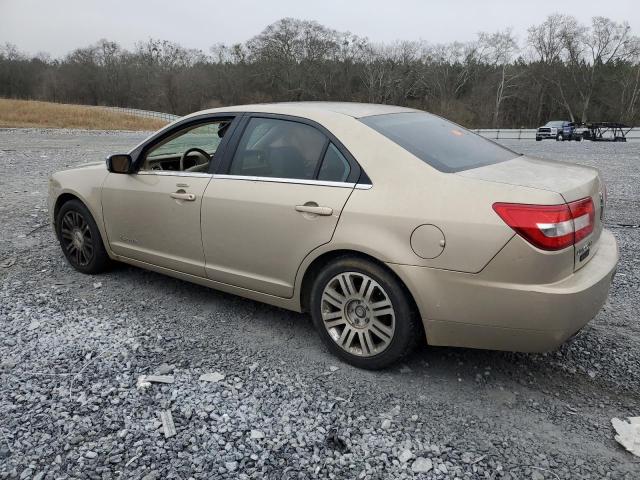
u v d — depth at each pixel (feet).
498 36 273.33
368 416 9.57
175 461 8.31
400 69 294.66
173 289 15.46
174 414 9.48
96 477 7.95
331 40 316.60
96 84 350.84
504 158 11.89
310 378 10.80
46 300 14.51
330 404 9.89
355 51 314.96
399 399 10.11
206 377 10.69
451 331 9.95
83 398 9.87
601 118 256.93
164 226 13.80
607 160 53.52
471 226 9.36
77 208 16.05
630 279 16.28
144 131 127.95
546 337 9.36
